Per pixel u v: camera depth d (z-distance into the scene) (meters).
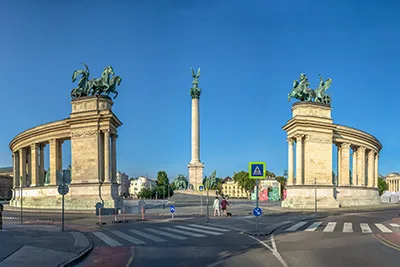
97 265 13.60
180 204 76.25
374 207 56.16
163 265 13.48
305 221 31.27
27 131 59.50
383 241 19.16
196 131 106.25
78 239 19.09
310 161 53.06
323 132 54.12
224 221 31.42
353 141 61.88
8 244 16.95
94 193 47.59
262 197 109.00
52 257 14.21
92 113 48.84
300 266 13.09
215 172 121.62
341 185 58.34
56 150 55.75
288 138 55.88
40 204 54.22
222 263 13.71
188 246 17.78
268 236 21.34
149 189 171.12
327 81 56.62
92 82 50.84
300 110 54.00
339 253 15.59
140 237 21.17
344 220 32.12
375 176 72.25
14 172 68.81
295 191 52.78
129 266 13.36
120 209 44.75
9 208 55.25
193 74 108.50
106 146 48.47
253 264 13.47
